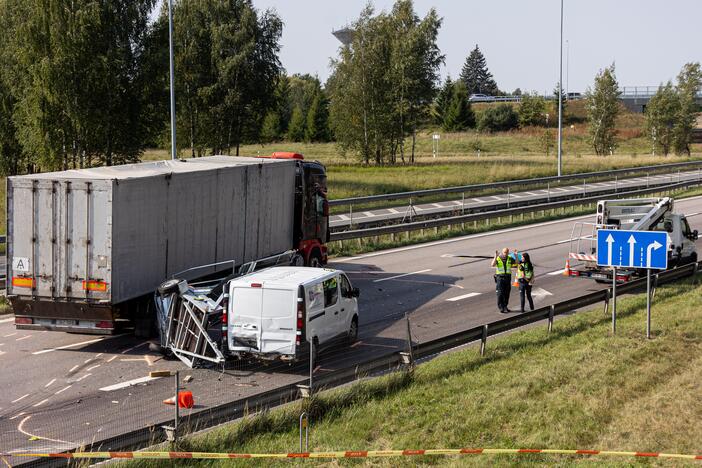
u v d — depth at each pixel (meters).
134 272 15.83
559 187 52.91
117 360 15.55
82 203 15.26
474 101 141.25
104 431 11.47
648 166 61.06
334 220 37.56
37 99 47.28
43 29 47.03
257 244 20.81
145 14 50.75
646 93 127.75
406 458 10.59
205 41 61.75
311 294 15.05
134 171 17.20
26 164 61.88
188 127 62.62
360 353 16.16
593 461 10.67
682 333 17.33
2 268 23.44
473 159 76.75
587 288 23.61
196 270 17.94
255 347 14.79
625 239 17.16
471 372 14.64
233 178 19.38
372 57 73.62
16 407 12.63
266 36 63.44
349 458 10.48
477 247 31.50
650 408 12.77
